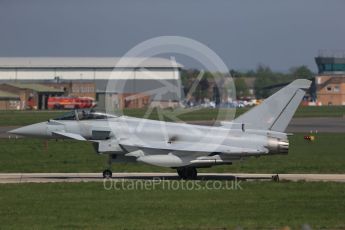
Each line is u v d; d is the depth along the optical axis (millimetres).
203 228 80250
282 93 127188
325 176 135875
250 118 127188
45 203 98250
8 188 113125
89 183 119625
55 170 147000
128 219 86188
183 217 87500
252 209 93438
